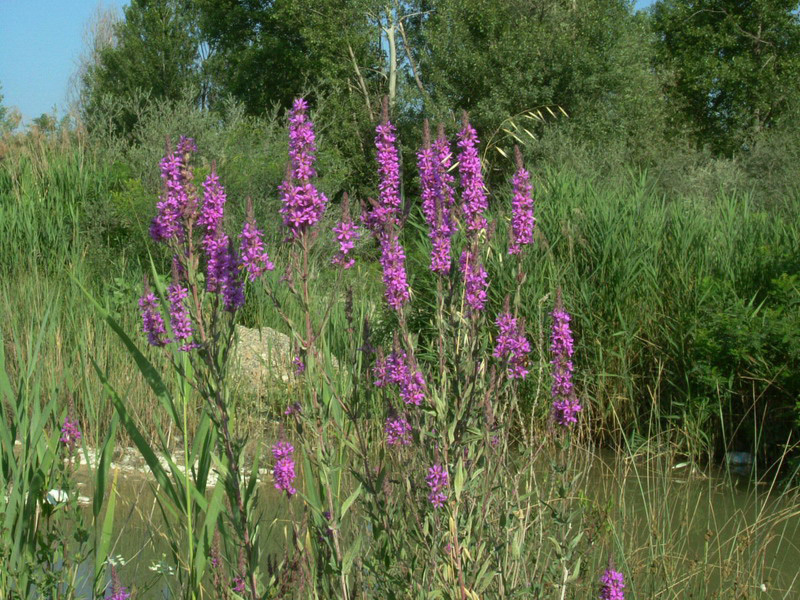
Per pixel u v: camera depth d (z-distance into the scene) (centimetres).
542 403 613
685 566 453
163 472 292
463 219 298
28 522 303
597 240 836
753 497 610
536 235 338
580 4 2555
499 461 295
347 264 278
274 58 3061
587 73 2408
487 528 285
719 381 712
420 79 2767
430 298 757
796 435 692
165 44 3909
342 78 2797
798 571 469
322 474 266
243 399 682
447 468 257
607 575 309
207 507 293
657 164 2050
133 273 1004
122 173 1347
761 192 1579
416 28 2895
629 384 755
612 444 750
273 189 1305
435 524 257
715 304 763
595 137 2320
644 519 534
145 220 1113
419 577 279
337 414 311
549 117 2386
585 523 401
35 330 670
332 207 1187
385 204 294
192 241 264
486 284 289
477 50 2498
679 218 877
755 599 416
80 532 305
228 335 265
